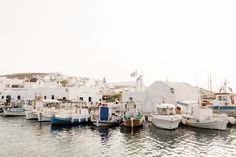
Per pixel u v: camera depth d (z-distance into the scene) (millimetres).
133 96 76312
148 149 34469
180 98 69125
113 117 55844
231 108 62406
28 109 70812
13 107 79000
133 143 38062
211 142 38406
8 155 30906
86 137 42406
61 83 127875
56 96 89812
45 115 59938
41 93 91312
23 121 61219
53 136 42969
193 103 63375
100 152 32875
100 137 42438
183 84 76625
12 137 41781
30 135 43656
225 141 39062
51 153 32125
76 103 71875
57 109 65375
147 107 69812
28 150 33375
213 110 63656
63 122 54312
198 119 50875
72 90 89500
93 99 94375
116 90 135750
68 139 40688
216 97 66875
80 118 56125
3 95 95438
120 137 42438
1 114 75062
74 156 30953
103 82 161125
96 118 55938
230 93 68438
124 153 32406
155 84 69938
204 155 31531
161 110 52406
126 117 54812
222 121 47875
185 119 53188
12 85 108625
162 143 37938
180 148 34969
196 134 44562
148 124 56375
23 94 95500
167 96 68125
